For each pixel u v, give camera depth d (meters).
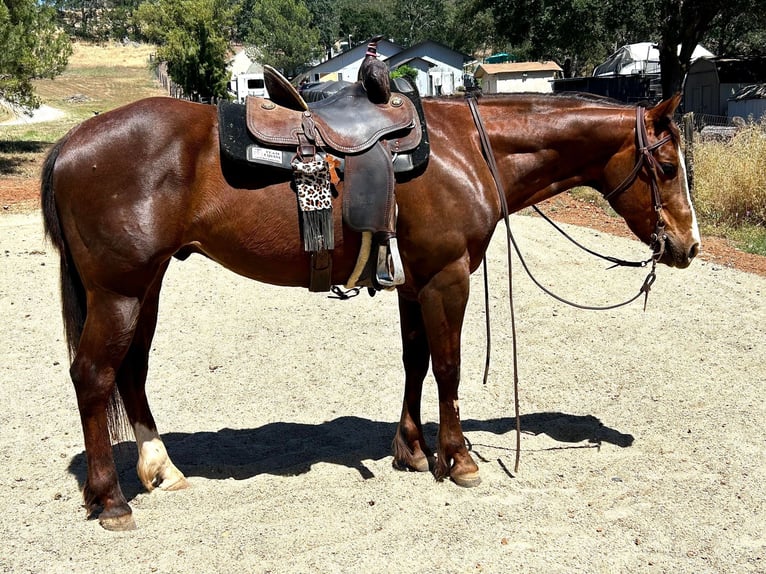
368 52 3.66
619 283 7.72
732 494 3.60
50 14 18.75
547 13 23.95
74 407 4.92
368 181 3.43
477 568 3.01
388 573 2.98
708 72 24.52
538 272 8.24
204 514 3.47
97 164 3.26
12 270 8.65
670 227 3.84
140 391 3.78
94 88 52.06
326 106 3.59
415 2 87.00
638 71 33.72
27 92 18.31
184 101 3.54
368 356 5.85
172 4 32.38
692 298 7.12
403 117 3.55
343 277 3.69
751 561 3.07
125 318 3.34
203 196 3.39
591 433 4.38
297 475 3.89
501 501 3.56
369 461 4.07
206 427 4.61
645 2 22.98
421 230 3.55
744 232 10.20
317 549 3.14
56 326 6.66
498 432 4.45
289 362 5.73
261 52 54.59
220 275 8.42
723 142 12.62
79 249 3.33
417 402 3.99
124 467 4.09
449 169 3.58
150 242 3.29
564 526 3.34
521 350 5.92
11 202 14.14
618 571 3.00
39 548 3.21
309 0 84.06
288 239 3.45
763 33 34.31
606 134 3.81
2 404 4.95
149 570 3.03
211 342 6.21
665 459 4.00
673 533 3.27
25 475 3.94
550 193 3.97
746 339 5.97
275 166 3.36
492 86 50.59
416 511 3.48
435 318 3.66
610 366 5.51
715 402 4.80
